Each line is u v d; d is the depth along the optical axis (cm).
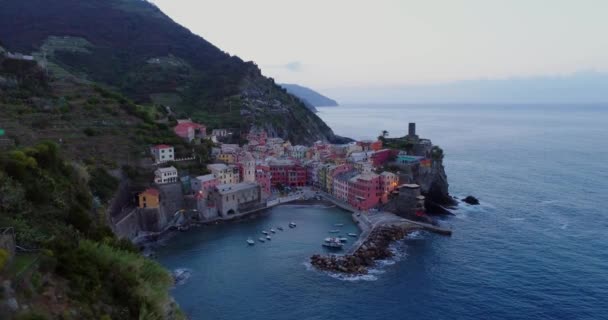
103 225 6706
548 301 9762
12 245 3622
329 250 12825
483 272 11262
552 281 10700
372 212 16738
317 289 10319
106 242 5659
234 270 11344
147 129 17650
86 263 4016
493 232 14400
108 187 13275
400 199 16588
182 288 10288
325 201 18938
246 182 18075
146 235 13812
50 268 3578
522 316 9175
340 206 17925
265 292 10144
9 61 16775
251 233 14488
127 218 13325
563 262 11806
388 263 11919
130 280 4388
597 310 9350
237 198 16725
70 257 3897
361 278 10925
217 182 17025
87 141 14775
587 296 9944
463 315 9238
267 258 12181
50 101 16050
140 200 14312
